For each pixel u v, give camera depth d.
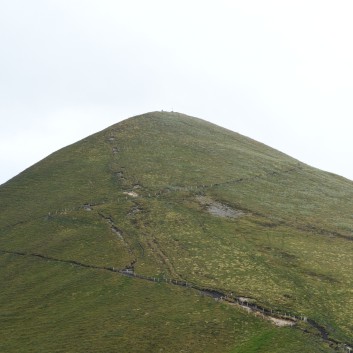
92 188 102.88
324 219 90.75
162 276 67.12
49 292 66.69
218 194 98.31
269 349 48.47
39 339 54.22
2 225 91.44
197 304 58.81
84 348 50.97
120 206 92.88
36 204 98.56
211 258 72.12
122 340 51.88
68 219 90.00
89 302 62.09
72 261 75.00
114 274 69.25
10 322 59.72
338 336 52.16
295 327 53.50
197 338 51.34
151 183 102.88
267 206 94.75
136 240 79.44
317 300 60.19
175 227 83.44
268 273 67.31
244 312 56.44
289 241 79.44
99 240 80.81
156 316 56.31
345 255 75.38
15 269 75.06
